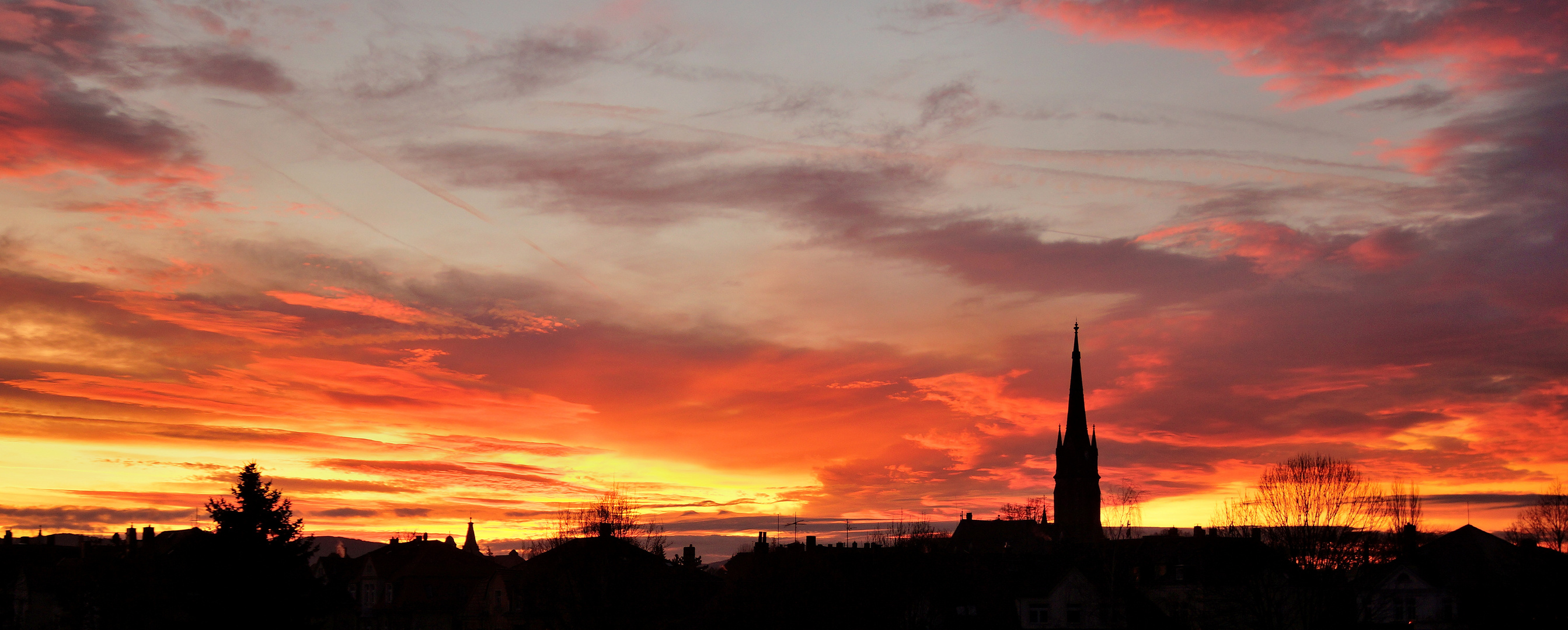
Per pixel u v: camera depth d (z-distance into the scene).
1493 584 81.62
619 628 74.88
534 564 85.00
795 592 72.62
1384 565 85.00
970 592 81.88
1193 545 93.44
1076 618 82.62
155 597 73.56
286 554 64.38
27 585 103.81
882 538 101.19
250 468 65.19
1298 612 76.12
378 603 94.00
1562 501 84.31
